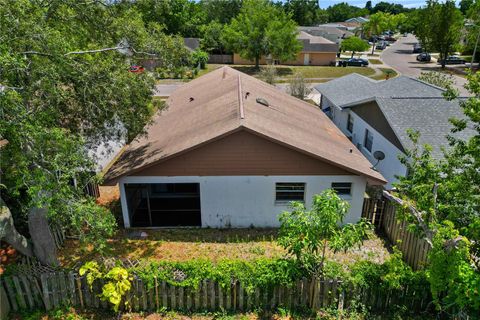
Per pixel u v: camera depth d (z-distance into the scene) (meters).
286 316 9.30
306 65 61.62
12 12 8.72
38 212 9.75
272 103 17.88
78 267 9.93
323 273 9.44
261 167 13.30
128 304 9.36
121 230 14.02
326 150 13.96
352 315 9.16
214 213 14.05
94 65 10.94
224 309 9.45
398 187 10.21
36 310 9.42
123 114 12.23
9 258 11.69
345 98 24.69
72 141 9.05
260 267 9.55
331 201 8.48
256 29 52.94
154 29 13.30
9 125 7.85
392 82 24.47
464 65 61.19
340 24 124.94
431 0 57.16
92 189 16.23
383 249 12.80
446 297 7.87
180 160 13.08
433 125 15.69
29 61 9.15
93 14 12.15
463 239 7.16
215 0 82.94
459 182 8.74
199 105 17.98
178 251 12.58
